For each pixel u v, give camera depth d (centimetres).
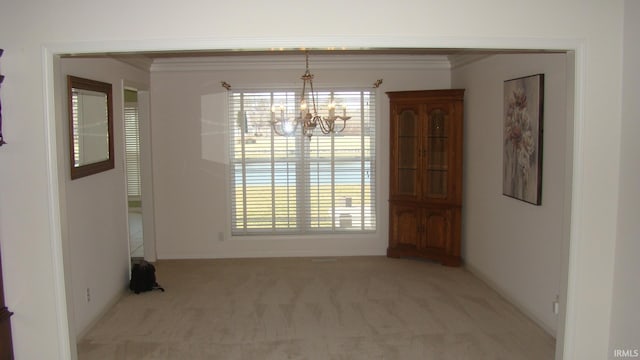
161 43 283
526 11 286
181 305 481
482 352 377
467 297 494
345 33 285
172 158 622
